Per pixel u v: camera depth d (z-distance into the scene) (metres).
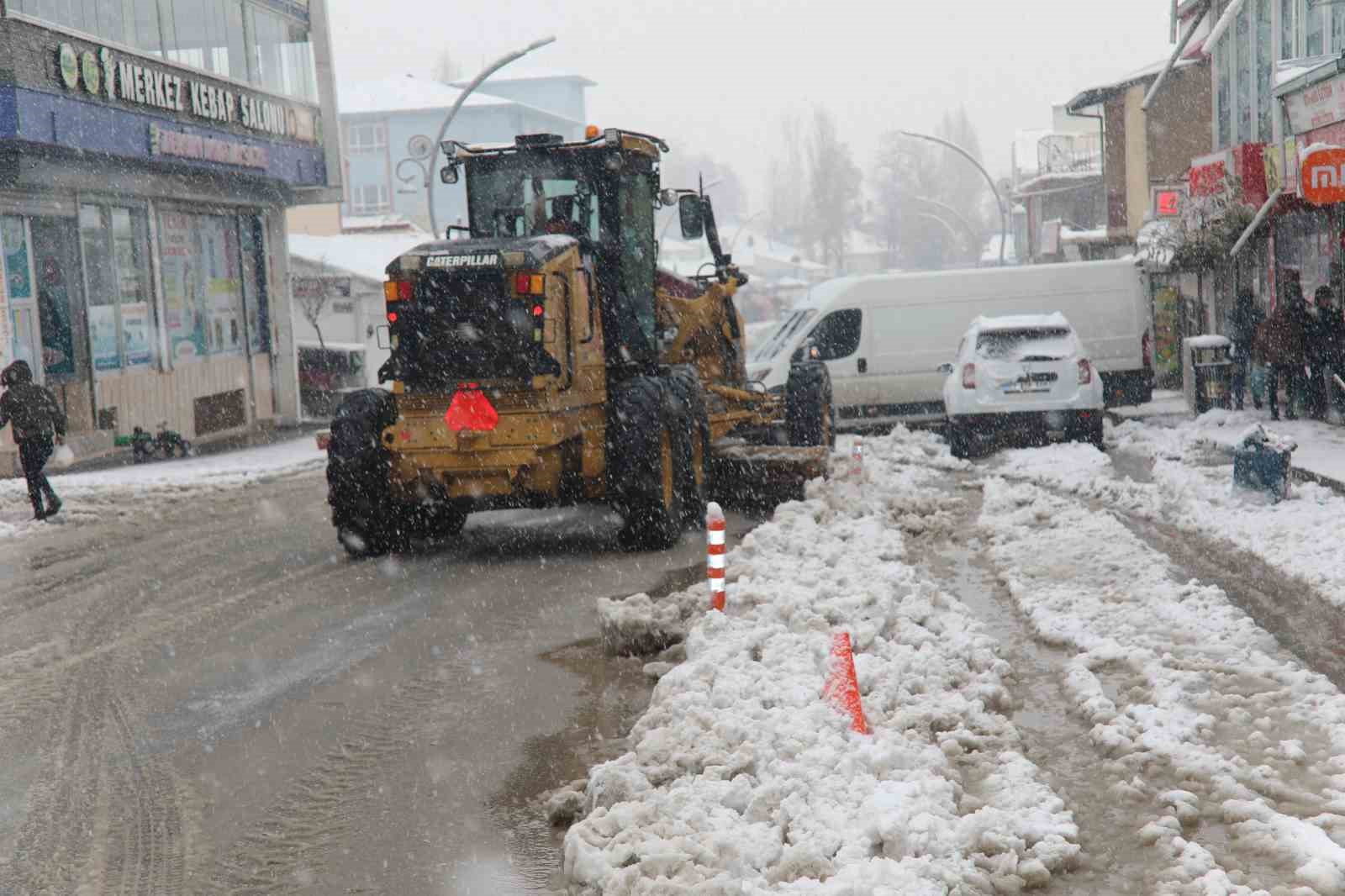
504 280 12.01
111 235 25.94
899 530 13.07
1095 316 23.28
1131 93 41.22
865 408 22.95
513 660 8.93
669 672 7.90
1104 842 5.66
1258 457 13.09
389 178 83.75
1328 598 9.48
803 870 5.15
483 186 13.95
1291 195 20.59
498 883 5.52
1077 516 13.03
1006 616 9.59
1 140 20.98
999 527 12.66
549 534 14.07
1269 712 7.12
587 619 9.98
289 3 31.56
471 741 7.31
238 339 31.06
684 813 5.56
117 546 14.52
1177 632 8.69
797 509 13.35
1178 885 5.14
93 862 5.86
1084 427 19.05
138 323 26.77
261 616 10.55
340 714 7.86
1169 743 6.59
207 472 21.06
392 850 5.89
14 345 22.83
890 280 22.91
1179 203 26.19
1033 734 7.05
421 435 12.35
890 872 5.00
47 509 17.05
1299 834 5.50
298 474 21.44
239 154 27.98
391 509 12.87
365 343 44.06
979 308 23.03
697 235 16.06
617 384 12.86
